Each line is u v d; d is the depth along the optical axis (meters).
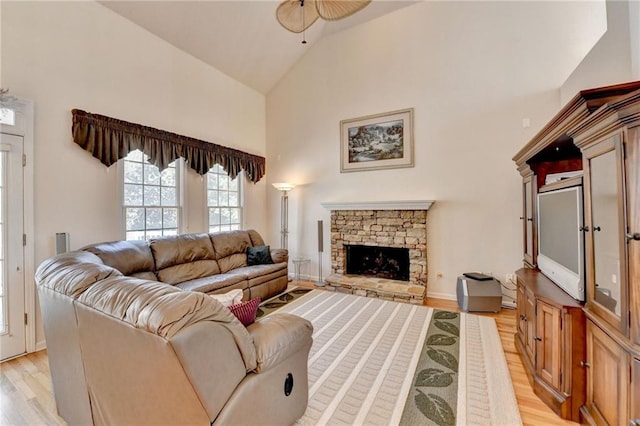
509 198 3.75
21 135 2.61
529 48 3.63
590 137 1.54
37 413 1.79
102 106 3.25
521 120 3.68
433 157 4.20
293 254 5.51
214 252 4.04
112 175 3.34
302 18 2.83
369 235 4.61
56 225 2.87
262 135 5.71
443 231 4.15
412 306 3.69
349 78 4.87
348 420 1.68
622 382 1.29
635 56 2.02
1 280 2.50
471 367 2.24
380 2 4.34
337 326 3.06
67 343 1.48
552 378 1.79
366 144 4.72
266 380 1.35
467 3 3.96
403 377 2.11
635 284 1.22
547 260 2.33
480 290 3.47
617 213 1.33
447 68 4.09
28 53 2.68
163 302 1.06
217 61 4.60
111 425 1.35
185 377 0.99
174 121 4.05
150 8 3.49
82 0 3.07
